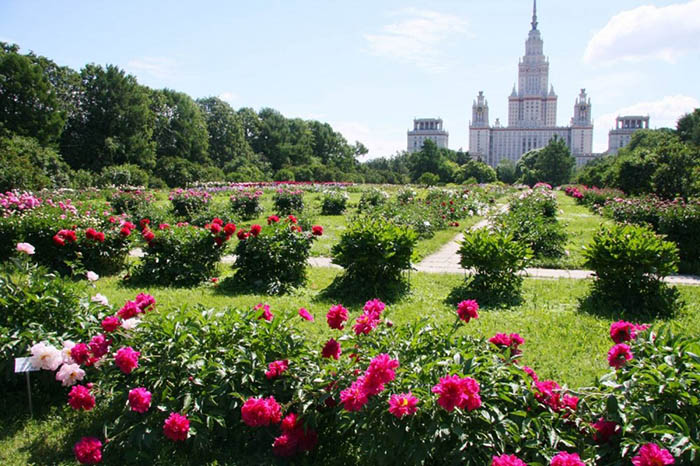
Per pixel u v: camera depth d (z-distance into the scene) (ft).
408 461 8.97
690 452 7.73
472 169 286.87
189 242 27.58
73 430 11.93
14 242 28.55
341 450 10.77
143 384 11.27
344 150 291.38
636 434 8.46
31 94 127.65
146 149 158.92
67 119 147.74
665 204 46.44
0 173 75.82
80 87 155.84
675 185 69.72
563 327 19.54
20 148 97.96
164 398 10.68
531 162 341.00
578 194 102.06
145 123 166.09
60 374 11.13
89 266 28.81
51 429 12.00
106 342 11.51
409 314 21.40
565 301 24.07
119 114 155.43
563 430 9.59
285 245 26.61
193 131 193.57
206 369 11.07
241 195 63.98
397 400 8.59
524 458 9.07
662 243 22.43
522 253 25.18
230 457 10.80
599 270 22.95
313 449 10.75
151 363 11.38
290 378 11.15
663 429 7.80
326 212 70.64
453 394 8.31
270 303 23.03
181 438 10.02
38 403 13.15
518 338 12.03
